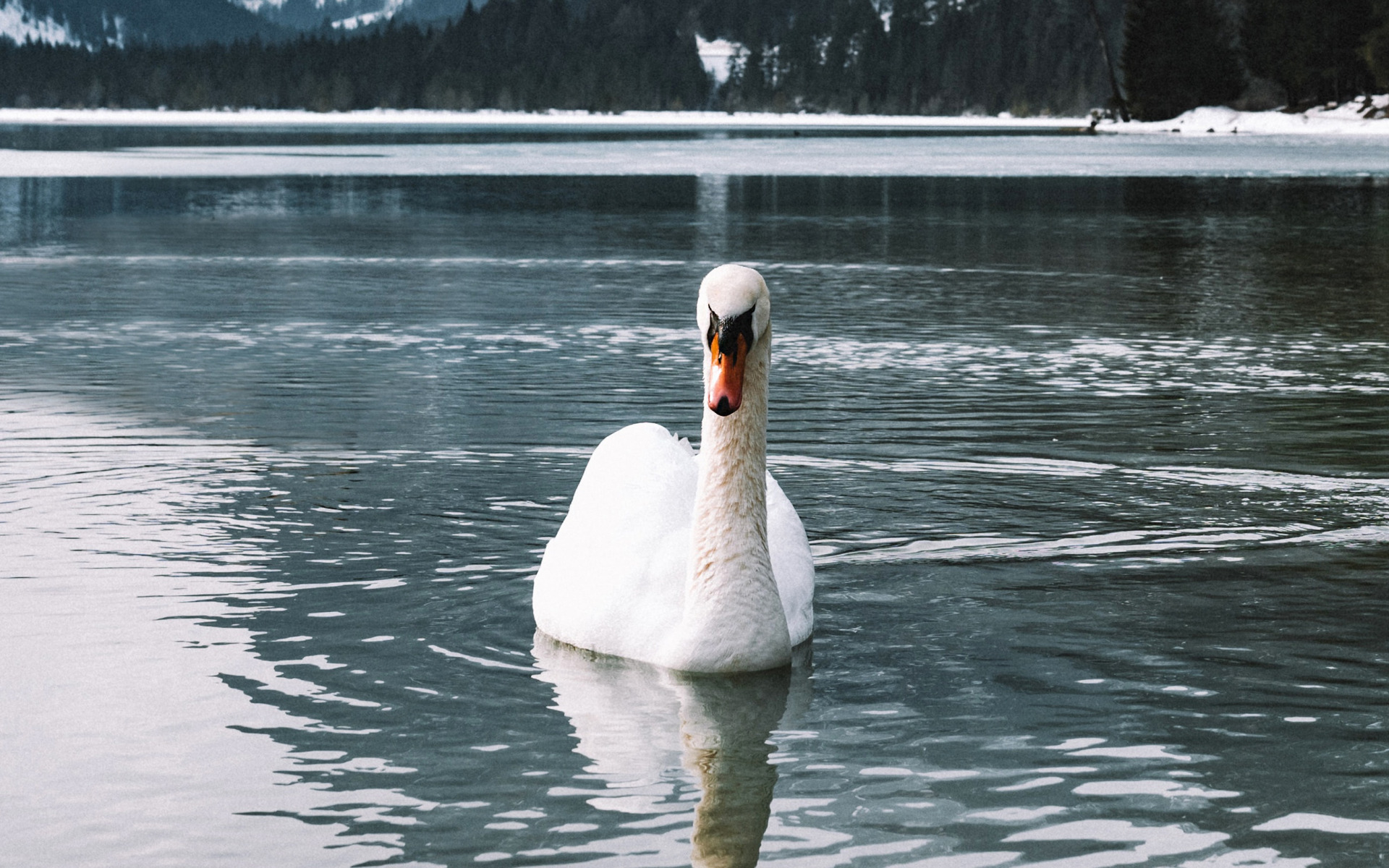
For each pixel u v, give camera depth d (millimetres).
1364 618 7016
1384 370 14500
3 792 5094
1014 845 4680
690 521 6793
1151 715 5809
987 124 180875
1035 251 27328
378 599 7301
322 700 5957
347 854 4637
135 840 4742
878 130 134875
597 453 7203
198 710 5836
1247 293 21172
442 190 44781
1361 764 5320
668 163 64000
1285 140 91750
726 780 5199
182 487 9547
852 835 4762
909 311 19078
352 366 14461
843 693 6086
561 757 5410
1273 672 6305
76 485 9570
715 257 25906
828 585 7609
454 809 4969
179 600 7242
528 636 6801
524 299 20109
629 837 4754
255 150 76562
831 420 11914
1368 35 106250
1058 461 10461
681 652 6281
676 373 14188
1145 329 17469
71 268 23547
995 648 6645
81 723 5699
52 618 6945
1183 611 7148
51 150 74250
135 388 13117
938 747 5500
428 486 9625
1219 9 144000
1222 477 9984
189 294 20344
